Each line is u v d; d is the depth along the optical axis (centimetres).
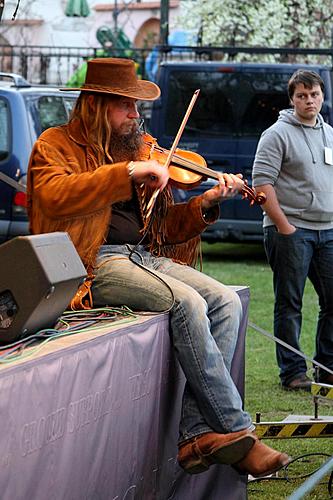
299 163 685
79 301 435
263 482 534
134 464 408
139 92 452
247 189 483
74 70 2056
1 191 1044
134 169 420
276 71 1398
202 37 1956
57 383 338
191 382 429
